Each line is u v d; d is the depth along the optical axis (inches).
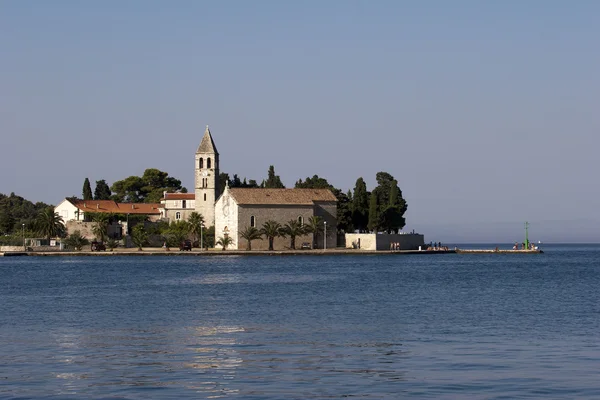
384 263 6811.0
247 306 3051.2
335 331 2327.8
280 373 1706.4
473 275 5137.8
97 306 3070.9
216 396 1502.2
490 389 1549.0
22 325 2491.4
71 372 1723.7
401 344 2076.8
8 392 1536.7
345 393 1525.6
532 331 2315.5
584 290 3865.7
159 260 7155.5
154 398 1487.5
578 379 1632.6
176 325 2477.9
